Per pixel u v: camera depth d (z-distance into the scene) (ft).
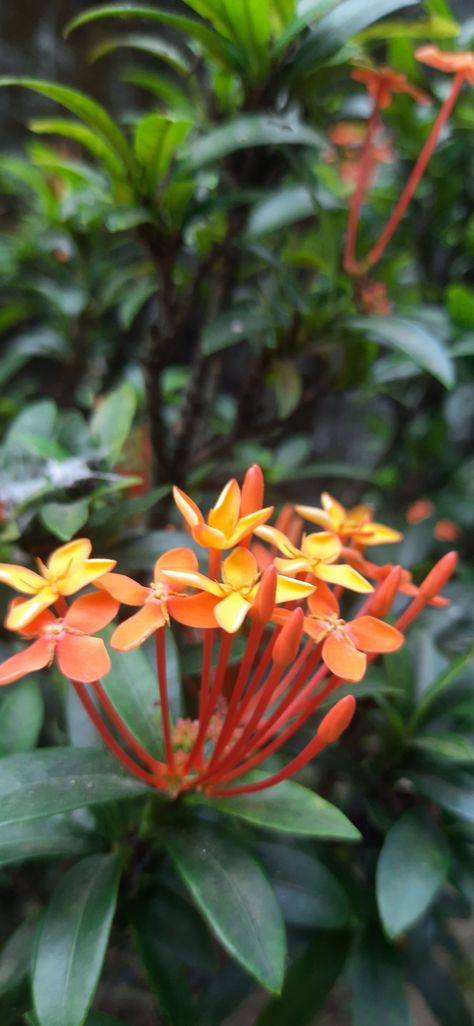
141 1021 1.05
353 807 0.97
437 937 1.11
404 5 0.87
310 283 1.36
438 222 1.37
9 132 2.17
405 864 0.74
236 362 2.22
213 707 0.66
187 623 0.60
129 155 0.87
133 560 0.89
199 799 0.70
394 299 1.39
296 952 0.94
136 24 2.12
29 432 0.98
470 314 1.17
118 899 0.80
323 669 0.66
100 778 0.70
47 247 1.43
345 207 1.04
